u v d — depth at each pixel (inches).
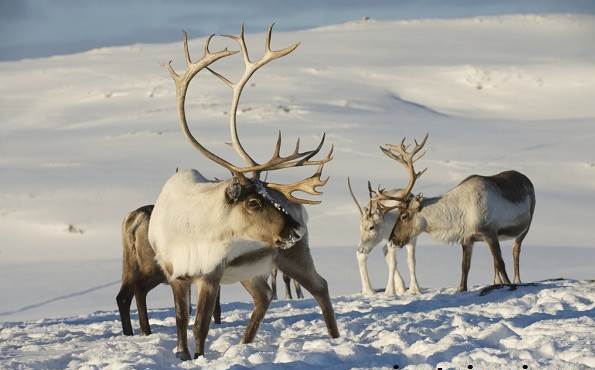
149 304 1861.5
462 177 3885.3
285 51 665.0
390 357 539.2
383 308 888.9
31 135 6619.1
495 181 1099.9
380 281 2053.4
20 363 595.2
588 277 1924.2
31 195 3784.5
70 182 4030.5
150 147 5383.9
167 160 4825.3
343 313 852.6
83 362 596.1
